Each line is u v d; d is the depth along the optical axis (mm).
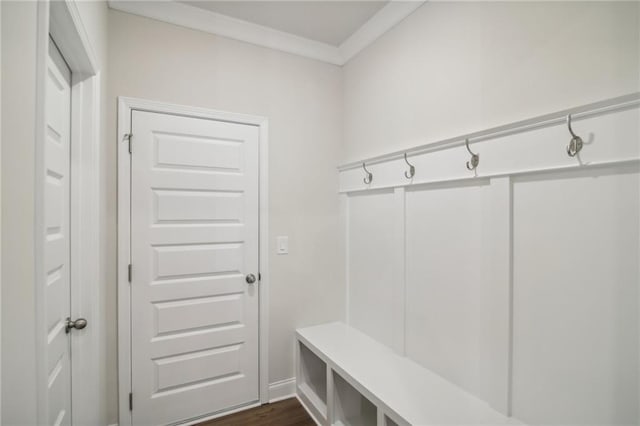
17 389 610
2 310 568
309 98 2494
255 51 2305
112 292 1867
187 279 2066
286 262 2389
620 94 1066
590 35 1144
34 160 669
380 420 1523
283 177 2387
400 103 2041
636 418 1040
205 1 1986
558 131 1226
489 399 1461
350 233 2508
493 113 1479
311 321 2484
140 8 1943
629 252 1057
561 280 1229
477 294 1539
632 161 1033
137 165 1934
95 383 1461
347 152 2562
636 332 1039
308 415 2154
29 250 652
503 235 1411
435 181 1758
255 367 2270
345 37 2404
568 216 1211
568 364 1204
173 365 2021
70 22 1058
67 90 1389
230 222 2199
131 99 1918
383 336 2158
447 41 1719
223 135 2182
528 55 1340
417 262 1895
